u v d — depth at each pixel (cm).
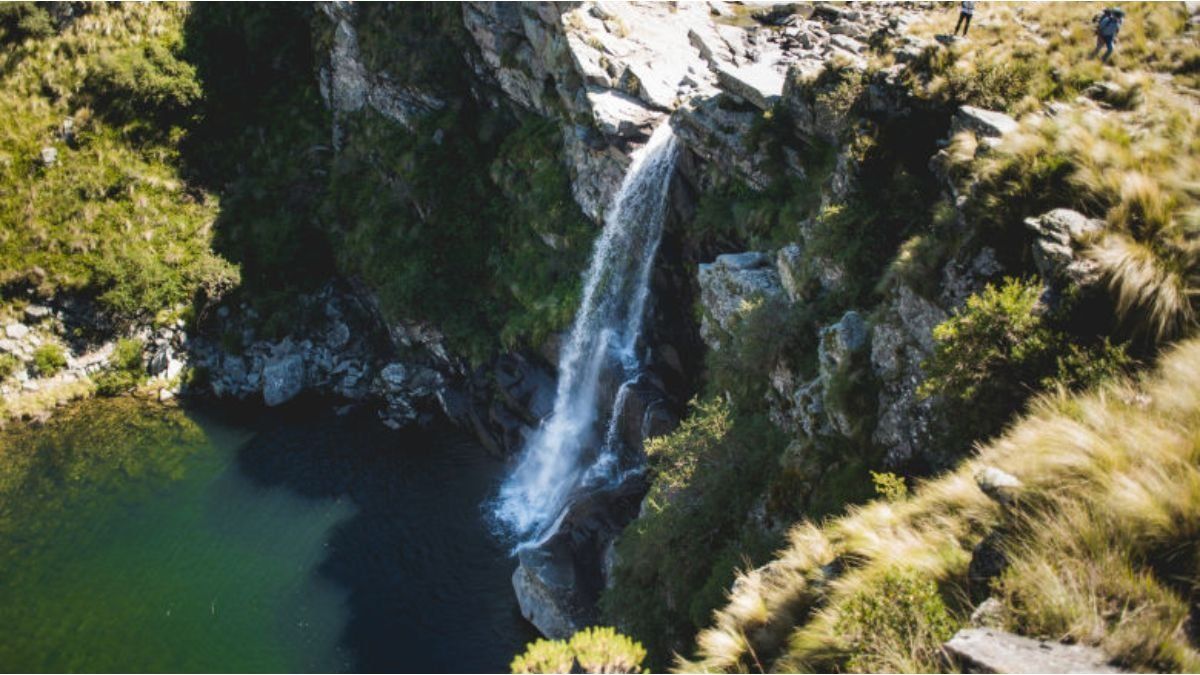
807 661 1235
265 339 5016
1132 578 1009
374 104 5306
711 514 2625
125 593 3403
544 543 3425
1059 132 1992
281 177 5522
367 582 3491
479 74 4888
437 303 4697
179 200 5347
